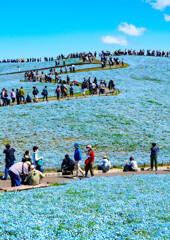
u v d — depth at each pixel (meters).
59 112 45.59
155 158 27.17
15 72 104.00
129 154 32.25
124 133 38.78
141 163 28.80
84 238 9.06
